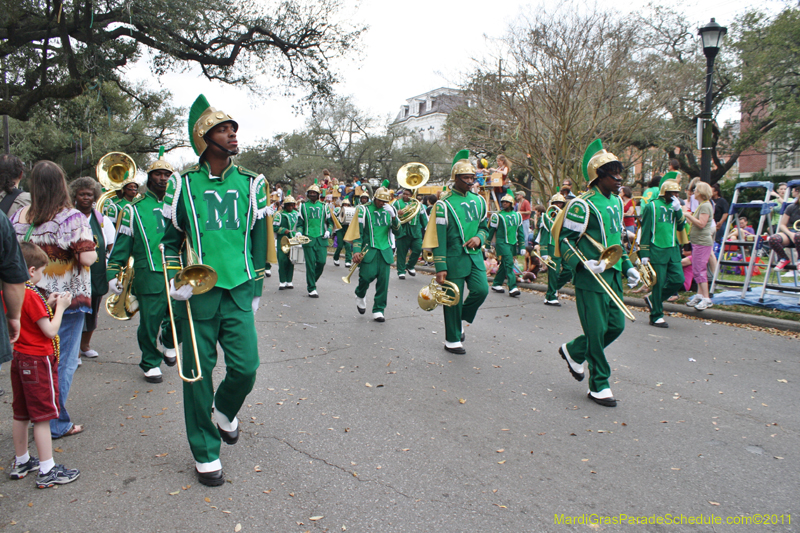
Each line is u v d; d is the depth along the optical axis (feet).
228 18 49.75
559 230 17.03
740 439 13.66
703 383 17.92
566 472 11.87
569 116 48.62
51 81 50.80
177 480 11.28
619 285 16.81
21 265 9.71
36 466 11.60
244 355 11.19
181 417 14.71
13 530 9.48
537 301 34.01
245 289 11.44
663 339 23.67
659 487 11.29
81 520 9.81
